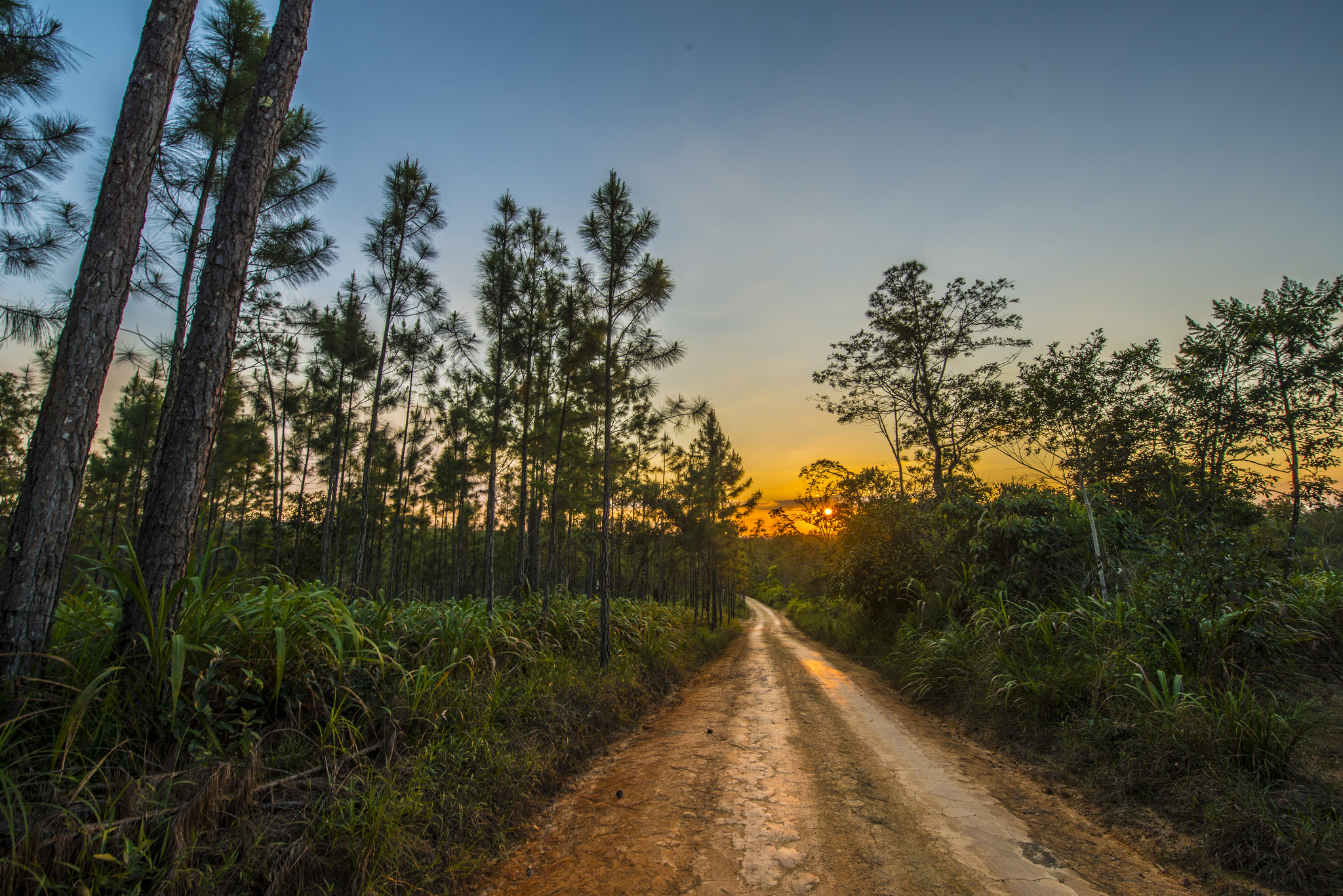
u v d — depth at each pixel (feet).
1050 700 20.47
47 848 7.98
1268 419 36.01
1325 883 10.07
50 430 11.50
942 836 12.96
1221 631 18.16
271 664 13.98
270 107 14.74
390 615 21.09
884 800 15.21
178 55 13.74
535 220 37.37
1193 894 10.45
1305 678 18.40
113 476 62.28
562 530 78.28
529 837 13.75
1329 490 37.83
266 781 11.40
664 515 73.00
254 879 9.31
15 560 10.89
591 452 53.16
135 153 12.80
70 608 13.51
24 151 22.90
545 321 38.27
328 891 9.68
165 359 33.37
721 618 96.58
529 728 18.99
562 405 43.47
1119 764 15.71
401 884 10.46
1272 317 35.58
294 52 15.40
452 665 18.54
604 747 21.84
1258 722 14.10
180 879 8.54
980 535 36.52
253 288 34.22
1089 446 31.65
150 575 12.54
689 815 14.32
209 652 12.44
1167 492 31.17
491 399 44.32
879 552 49.49
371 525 81.92
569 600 39.40
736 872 11.29
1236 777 13.20
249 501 79.05
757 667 43.88
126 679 11.48
